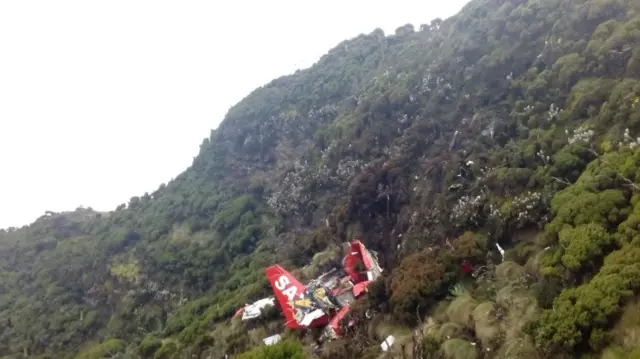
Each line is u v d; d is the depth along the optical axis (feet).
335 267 92.63
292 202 147.23
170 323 130.00
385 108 133.69
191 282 155.53
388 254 90.79
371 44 229.45
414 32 220.64
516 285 55.16
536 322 45.03
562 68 88.43
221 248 157.79
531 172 71.77
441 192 87.04
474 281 62.18
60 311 167.53
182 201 203.62
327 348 65.51
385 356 56.08
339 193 127.44
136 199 236.22
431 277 62.85
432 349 51.90
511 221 66.28
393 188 101.91
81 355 133.39
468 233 68.13
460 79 119.65
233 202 178.91
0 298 188.55
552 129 77.51
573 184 61.62
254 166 204.13
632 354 34.42
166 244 178.09
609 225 50.34
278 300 82.64
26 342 156.66
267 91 241.55
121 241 192.85
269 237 146.92
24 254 218.79
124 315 154.40
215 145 229.66
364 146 127.44
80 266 191.31
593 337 39.27
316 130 187.93
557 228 54.85
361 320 68.69
